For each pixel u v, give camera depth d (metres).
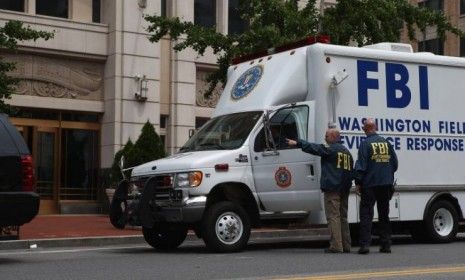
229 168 13.26
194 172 12.94
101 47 26.14
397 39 22.83
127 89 26.03
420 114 15.04
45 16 25.03
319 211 13.56
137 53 26.31
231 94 14.88
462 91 15.73
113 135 25.80
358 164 12.87
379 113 14.46
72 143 26.00
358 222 14.15
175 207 12.98
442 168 15.25
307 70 13.99
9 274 10.46
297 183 13.47
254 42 21.14
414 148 14.88
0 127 11.76
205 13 28.22
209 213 13.12
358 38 22.12
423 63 15.20
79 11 26.03
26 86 24.72
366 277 9.70
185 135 27.17
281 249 14.34
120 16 26.12
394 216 14.55
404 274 10.00
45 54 25.09
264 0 21.48
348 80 14.10
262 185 13.51
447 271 10.32
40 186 25.31
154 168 13.59
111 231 18.48
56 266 11.45
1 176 11.54
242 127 13.79
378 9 21.89
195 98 27.59
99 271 10.68
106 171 25.88
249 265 11.22
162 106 26.98
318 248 14.70
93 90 26.19
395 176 14.58
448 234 15.39
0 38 18.89
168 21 22.06
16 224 11.62
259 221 13.77
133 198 13.84
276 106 13.77
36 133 25.23
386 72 14.66
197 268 10.89
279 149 13.59
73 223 21.41
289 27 21.42
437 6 39.81
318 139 13.59
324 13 22.42
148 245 16.20
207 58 27.78
